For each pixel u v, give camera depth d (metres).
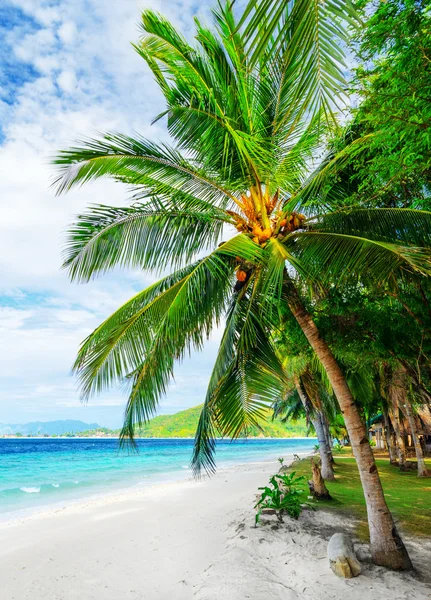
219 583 5.09
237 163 5.72
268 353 6.32
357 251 4.49
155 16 5.39
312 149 5.43
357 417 5.51
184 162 6.03
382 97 3.38
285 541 6.51
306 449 55.06
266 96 5.19
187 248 6.26
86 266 5.80
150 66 5.80
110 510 11.85
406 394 11.56
